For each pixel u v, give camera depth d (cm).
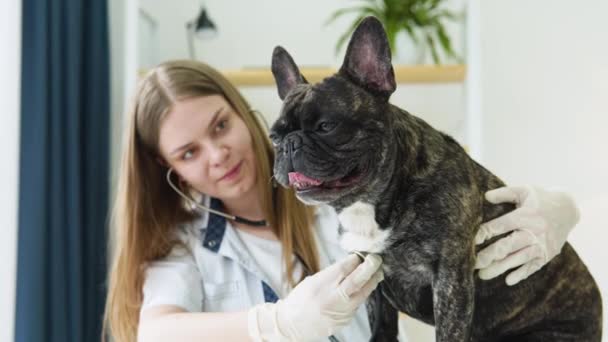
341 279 109
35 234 189
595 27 199
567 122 203
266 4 267
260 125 161
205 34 251
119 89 242
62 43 208
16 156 174
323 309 107
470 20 221
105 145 228
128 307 146
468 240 96
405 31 232
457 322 93
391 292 106
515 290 107
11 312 174
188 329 120
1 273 172
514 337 111
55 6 202
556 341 109
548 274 110
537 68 205
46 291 194
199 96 143
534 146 205
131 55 223
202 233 158
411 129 100
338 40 265
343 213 103
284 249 151
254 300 148
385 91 100
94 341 220
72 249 206
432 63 251
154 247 150
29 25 195
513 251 107
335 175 95
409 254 97
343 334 150
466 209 96
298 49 267
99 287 222
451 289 93
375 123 97
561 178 203
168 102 141
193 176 144
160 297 137
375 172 97
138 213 150
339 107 97
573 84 202
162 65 153
